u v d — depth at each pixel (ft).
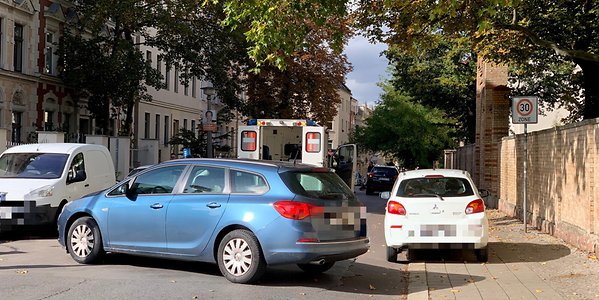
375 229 49.98
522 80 88.02
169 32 87.66
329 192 26.73
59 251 34.30
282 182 25.59
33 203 39.06
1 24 77.61
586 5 49.49
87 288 24.29
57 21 89.20
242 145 59.21
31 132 77.77
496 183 66.18
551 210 41.50
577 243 34.24
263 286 25.75
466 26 44.42
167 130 134.41
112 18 85.56
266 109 108.78
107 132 91.66
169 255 27.25
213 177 27.20
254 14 33.68
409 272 30.42
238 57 94.07
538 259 32.91
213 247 26.21
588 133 32.50
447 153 125.29
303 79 107.86
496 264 32.22
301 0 35.06
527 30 44.11
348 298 24.44
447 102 106.63
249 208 25.45
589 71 56.54
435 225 31.65
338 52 40.14
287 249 24.62
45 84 86.79
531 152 47.80
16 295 22.93
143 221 27.89
